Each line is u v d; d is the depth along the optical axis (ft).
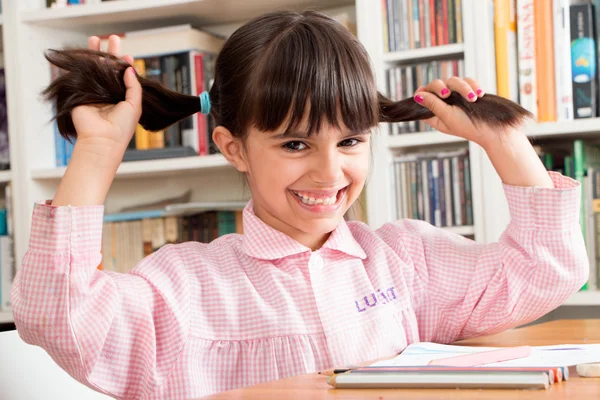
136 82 2.95
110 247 6.95
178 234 6.82
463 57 6.03
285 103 2.88
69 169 2.68
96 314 2.63
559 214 3.21
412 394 1.90
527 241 3.26
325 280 3.20
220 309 3.07
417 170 6.05
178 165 6.55
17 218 6.93
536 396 1.81
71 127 2.91
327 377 2.31
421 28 6.03
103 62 2.93
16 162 6.95
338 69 2.93
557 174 3.40
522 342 3.04
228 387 3.02
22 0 7.02
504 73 5.77
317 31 3.03
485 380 1.92
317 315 3.11
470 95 3.31
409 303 3.40
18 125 6.93
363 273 3.32
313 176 2.95
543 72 5.67
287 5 6.74
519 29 5.73
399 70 6.07
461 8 5.92
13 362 2.97
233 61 3.18
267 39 3.07
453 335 3.49
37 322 2.51
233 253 3.33
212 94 3.40
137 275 2.99
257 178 3.07
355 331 3.15
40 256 2.52
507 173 3.33
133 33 6.77
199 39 6.74
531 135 5.65
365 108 2.99
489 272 3.39
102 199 2.70
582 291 5.66
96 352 2.62
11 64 6.96
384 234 3.72
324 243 3.31
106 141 2.73
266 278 3.18
